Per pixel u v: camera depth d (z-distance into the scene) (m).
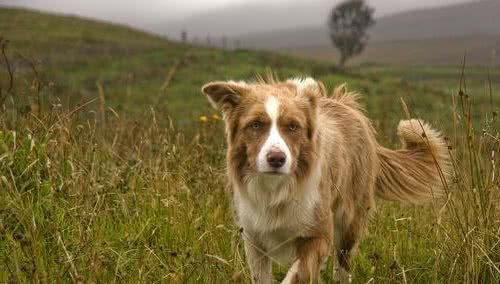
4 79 12.03
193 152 6.80
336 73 37.50
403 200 5.76
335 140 5.06
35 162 4.85
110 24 77.38
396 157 5.79
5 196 4.64
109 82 30.86
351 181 5.30
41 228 4.45
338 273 5.33
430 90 32.94
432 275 4.61
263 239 4.74
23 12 73.19
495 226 4.54
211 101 4.80
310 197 4.57
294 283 4.45
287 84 4.96
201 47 51.62
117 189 5.50
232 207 4.98
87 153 5.78
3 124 5.32
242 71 36.06
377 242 5.43
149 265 4.45
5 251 4.28
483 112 5.22
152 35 76.31
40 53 41.56
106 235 4.86
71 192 5.07
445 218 5.23
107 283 4.20
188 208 5.50
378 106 21.28
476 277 4.29
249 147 4.48
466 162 4.85
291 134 4.45
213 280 4.43
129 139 7.20
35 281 3.75
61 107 6.04
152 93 27.73
